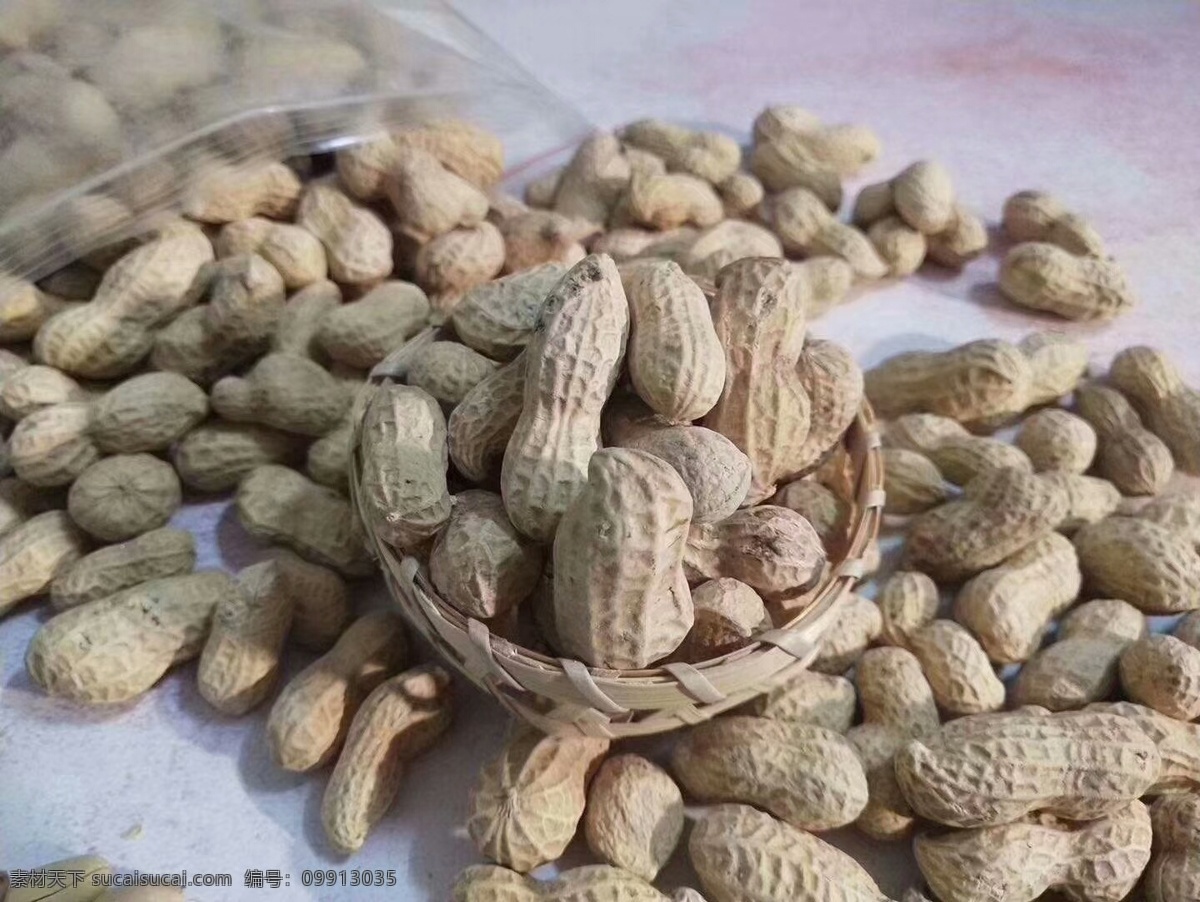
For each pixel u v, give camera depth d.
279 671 0.17
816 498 0.17
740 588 0.15
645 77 0.30
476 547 0.14
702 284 0.17
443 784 0.16
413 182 0.22
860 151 0.26
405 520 0.14
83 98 0.20
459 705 0.17
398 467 0.14
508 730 0.17
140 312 0.20
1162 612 0.18
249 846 0.16
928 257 0.25
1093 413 0.21
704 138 0.26
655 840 0.15
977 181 0.27
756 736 0.15
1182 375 0.22
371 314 0.20
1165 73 0.30
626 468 0.13
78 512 0.18
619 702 0.14
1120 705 0.16
